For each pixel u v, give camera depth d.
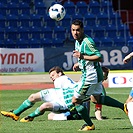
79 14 93.81
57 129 27.22
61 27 90.75
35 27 90.12
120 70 79.06
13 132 26.17
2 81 69.62
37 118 33.28
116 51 80.88
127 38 91.38
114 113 36.41
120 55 80.94
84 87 26.72
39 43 87.50
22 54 79.62
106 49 80.56
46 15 92.62
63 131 26.22
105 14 94.25
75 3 99.69
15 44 87.00
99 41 89.06
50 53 79.88
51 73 32.00
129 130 26.53
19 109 29.53
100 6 95.75
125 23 94.88
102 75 27.19
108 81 62.38
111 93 54.03
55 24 91.56
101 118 32.66
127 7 101.75
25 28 89.62
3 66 78.81
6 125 29.23
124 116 34.50
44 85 65.31
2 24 89.75
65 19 92.06
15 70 79.38
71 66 79.81
